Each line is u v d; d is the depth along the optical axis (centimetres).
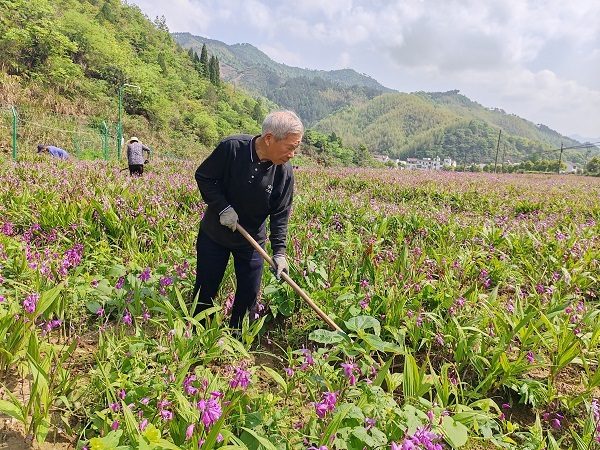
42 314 338
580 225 849
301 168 2320
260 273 379
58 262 412
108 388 231
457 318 397
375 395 247
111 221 601
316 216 852
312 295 400
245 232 336
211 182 342
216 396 216
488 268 559
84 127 3484
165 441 186
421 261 512
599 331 358
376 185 1459
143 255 524
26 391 281
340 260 525
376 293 415
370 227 770
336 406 245
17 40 4491
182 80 10831
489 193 1401
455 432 230
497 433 290
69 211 598
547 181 2759
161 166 1734
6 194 698
